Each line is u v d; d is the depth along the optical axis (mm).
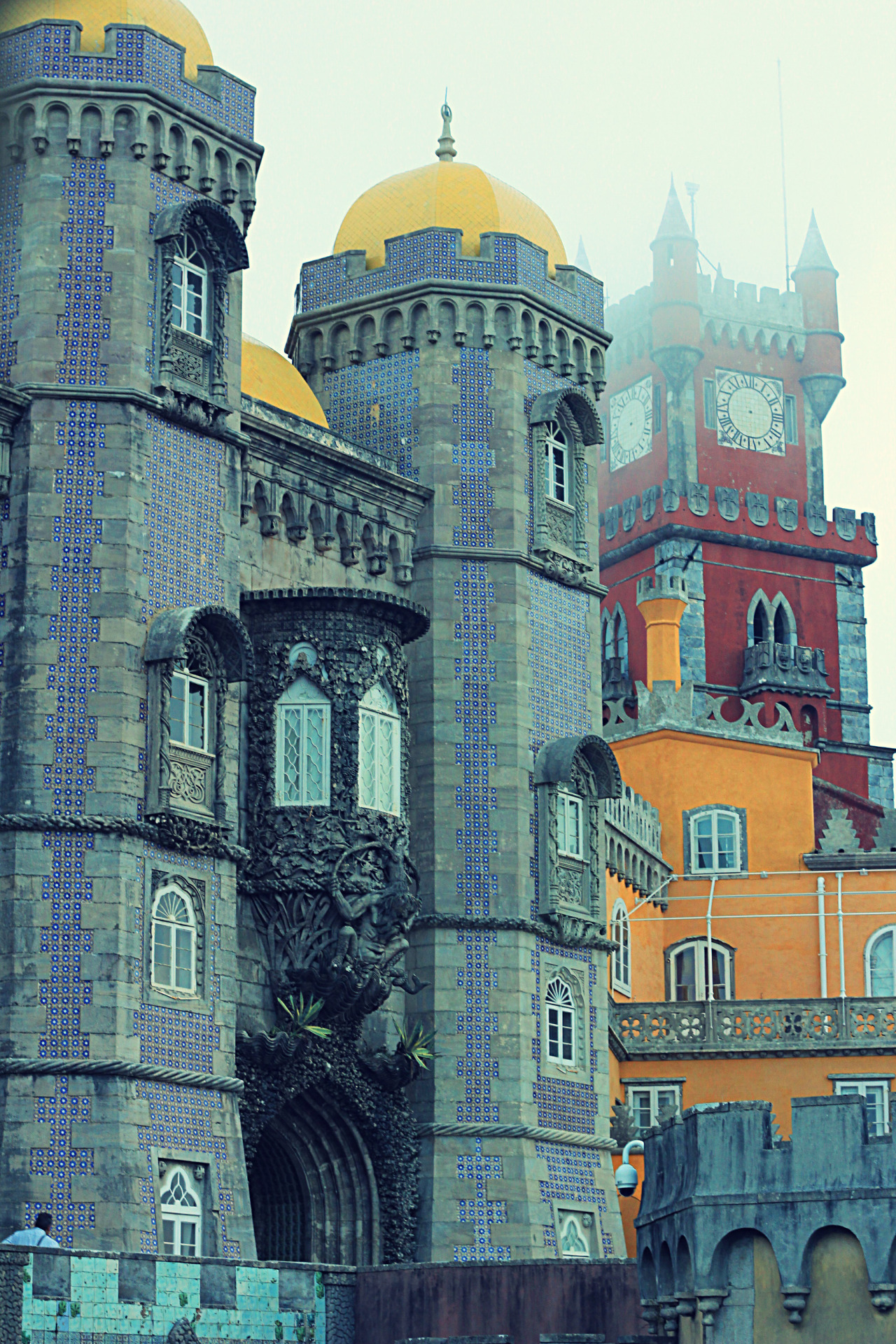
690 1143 31734
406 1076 45375
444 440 50125
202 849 40438
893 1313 29000
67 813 38719
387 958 43844
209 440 42719
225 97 44406
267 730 44219
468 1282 39688
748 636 114188
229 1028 40594
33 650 39344
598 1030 49844
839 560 117938
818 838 88438
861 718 116375
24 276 41156
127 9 43594
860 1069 60062
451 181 53281
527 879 48250
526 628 49812
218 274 43375
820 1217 29719
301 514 46875
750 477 120188
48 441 40312
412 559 49594
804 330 122812
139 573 40281
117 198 41719
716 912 69688
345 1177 45375
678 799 70938
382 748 45312
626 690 114188
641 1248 35250
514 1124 46500
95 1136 37312
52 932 38219
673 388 119000
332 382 52375
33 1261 32625
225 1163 39688
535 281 51906
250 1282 37406
